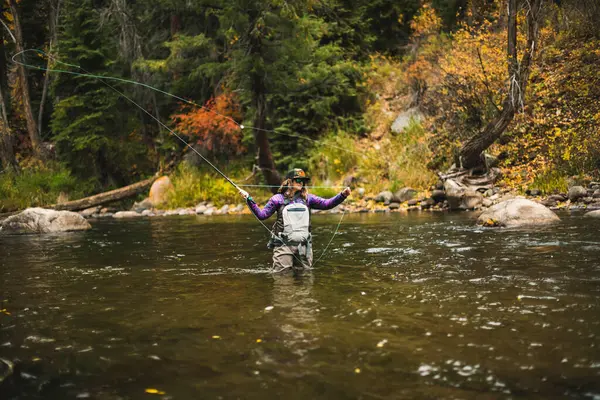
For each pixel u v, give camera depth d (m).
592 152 10.45
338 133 16.11
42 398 1.98
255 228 9.20
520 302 3.16
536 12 9.91
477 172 12.11
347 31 16.92
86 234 8.94
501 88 11.57
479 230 7.07
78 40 17.17
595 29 11.43
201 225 10.27
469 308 3.06
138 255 6.04
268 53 12.12
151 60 17.39
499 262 4.56
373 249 5.86
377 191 13.55
